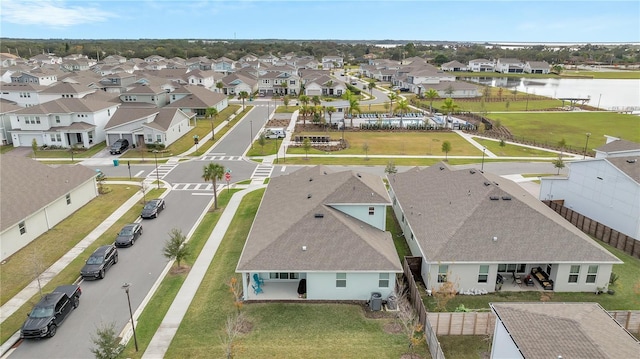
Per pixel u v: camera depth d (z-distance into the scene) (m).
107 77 115.00
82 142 68.31
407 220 34.38
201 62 185.75
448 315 23.98
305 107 93.25
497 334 19.95
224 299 27.73
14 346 23.25
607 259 28.23
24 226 34.91
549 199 44.91
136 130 66.62
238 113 100.25
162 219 40.84
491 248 28.62
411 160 63.09
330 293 27.66
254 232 31.14
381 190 35.41
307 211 30.73
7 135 69.75
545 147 71.88
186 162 60.66
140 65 177.75
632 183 35.62
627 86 169.25
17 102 91.44
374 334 24.38
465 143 74.19
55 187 40.06
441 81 139.75
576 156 66.50
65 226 38.91
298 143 72.38
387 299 27.00
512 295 28.69
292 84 135.12
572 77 198.50
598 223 37.41
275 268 26.69
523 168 59.62
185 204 44.84
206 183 51.78
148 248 34.84
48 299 25.00
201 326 25.00
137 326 24.94
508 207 31.36
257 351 22.78
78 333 24.33
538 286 29.67
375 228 33.22
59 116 67.25
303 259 27.22
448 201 34.50
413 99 124.19
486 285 28.91
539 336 17.86
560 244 28.95
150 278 30.34
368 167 59.41
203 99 94.94
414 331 23.45
